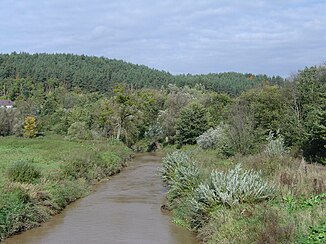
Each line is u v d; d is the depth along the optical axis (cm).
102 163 3447
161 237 1579
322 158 2836
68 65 14888
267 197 1468
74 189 2447
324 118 2833
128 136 6650
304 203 1341
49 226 1775
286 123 3459
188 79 13800
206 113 6244
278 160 2345
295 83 4162
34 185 2061
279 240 1032
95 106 7162
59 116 7344
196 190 1675
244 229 1201
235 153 3219
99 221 1861
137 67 16788
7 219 1616
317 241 978
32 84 12338
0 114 6569
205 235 1427
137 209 2117
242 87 12312
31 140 5059
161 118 7138
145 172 3678
